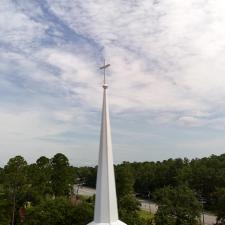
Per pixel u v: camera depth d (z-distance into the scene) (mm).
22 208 76875
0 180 87062
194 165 143625
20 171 83312
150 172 157750
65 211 54062
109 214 20078
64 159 111875
